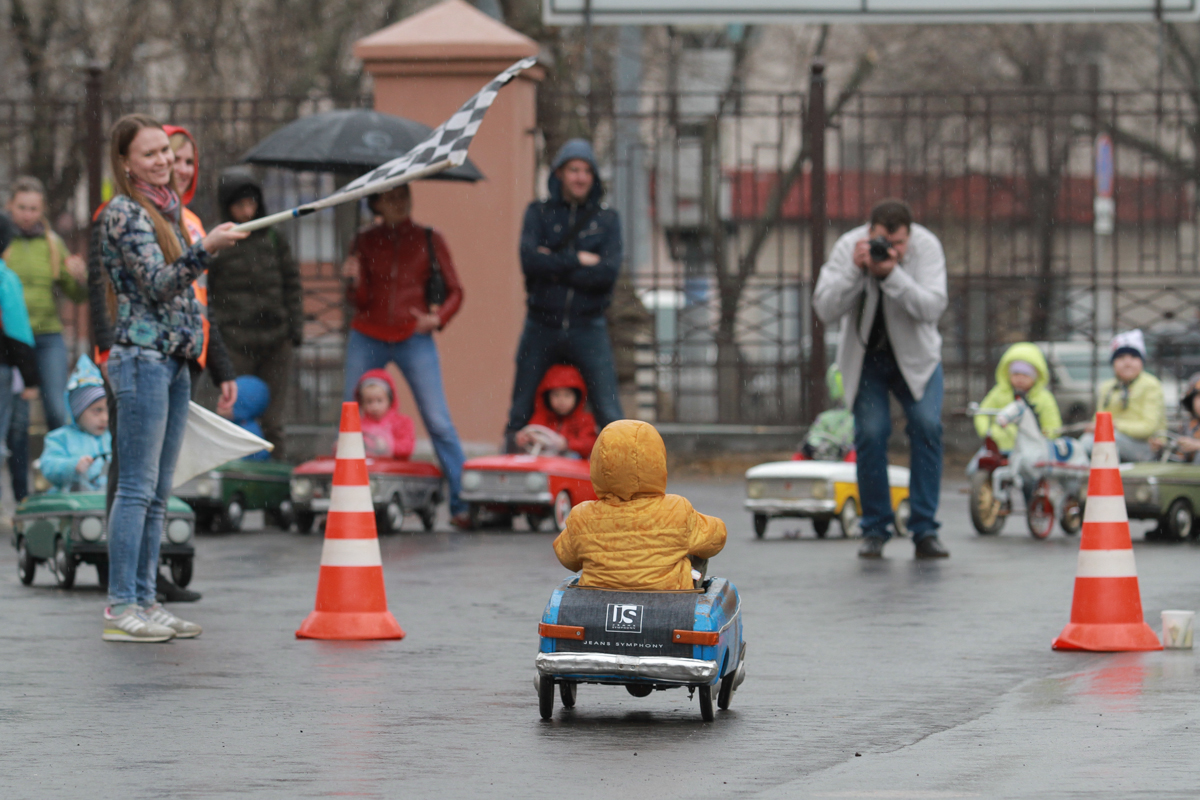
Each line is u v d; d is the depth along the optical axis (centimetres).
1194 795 1384
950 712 1778
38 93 7912
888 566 3212
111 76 7962
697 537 1775
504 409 5109
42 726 1697
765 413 7500
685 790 1417
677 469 5800
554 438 4028
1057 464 3834
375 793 1414
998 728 1686
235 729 1684
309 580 2956
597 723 1725
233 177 4038
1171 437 4062
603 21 5462
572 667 1697
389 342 3981
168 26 8250
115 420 2411
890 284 3241
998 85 10894
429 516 4006
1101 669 2052
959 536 3891
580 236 4000
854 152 11762
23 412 4100
